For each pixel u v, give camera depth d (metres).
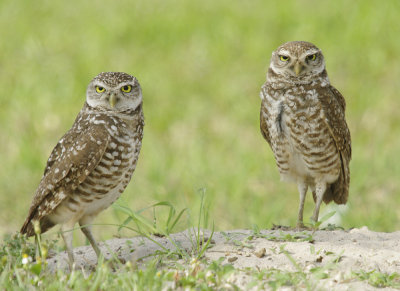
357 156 15.07
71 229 8.02
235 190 13.35
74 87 19.61
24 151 15.72
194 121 17.72
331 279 7.10
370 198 13.45
